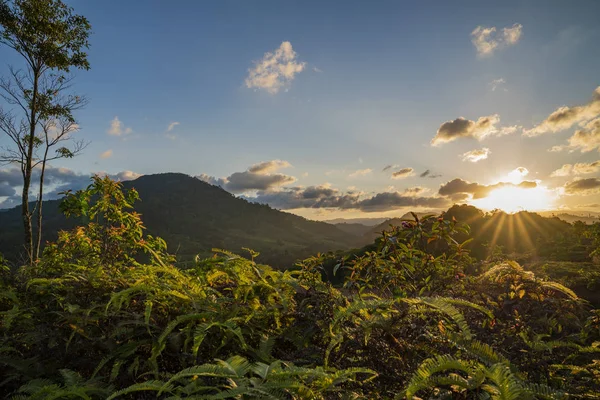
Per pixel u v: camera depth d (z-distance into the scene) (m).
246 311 1.86
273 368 1.27
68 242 5.06
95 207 5.46
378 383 1.50
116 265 2.85
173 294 1.86
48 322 1.83
